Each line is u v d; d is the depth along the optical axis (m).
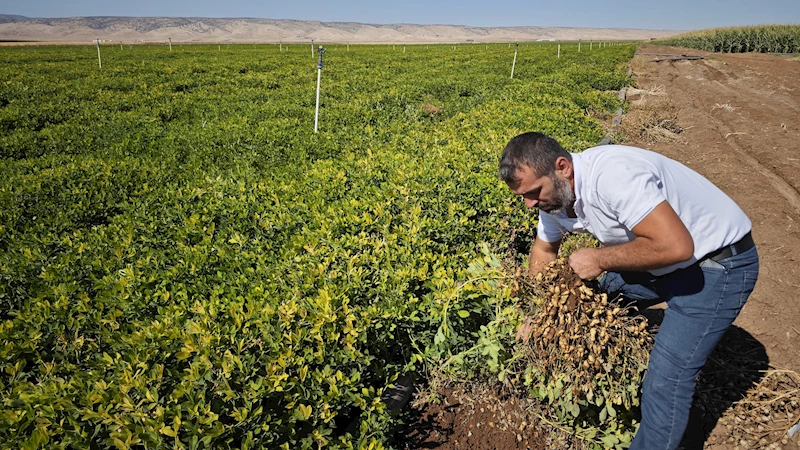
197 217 5.18
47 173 6.81
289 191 6.05
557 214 3.00
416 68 26.20
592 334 3.02
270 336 3.22
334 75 21.97
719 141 11.28
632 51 39.88
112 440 2.53
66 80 18.80
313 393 3.09
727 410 3.78
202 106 13.45
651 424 2.89
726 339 4.53
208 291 4.08
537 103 11.93
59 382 2.91
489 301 3.81
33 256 4.57
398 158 7.19
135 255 4.64
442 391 3.94
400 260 4.42
